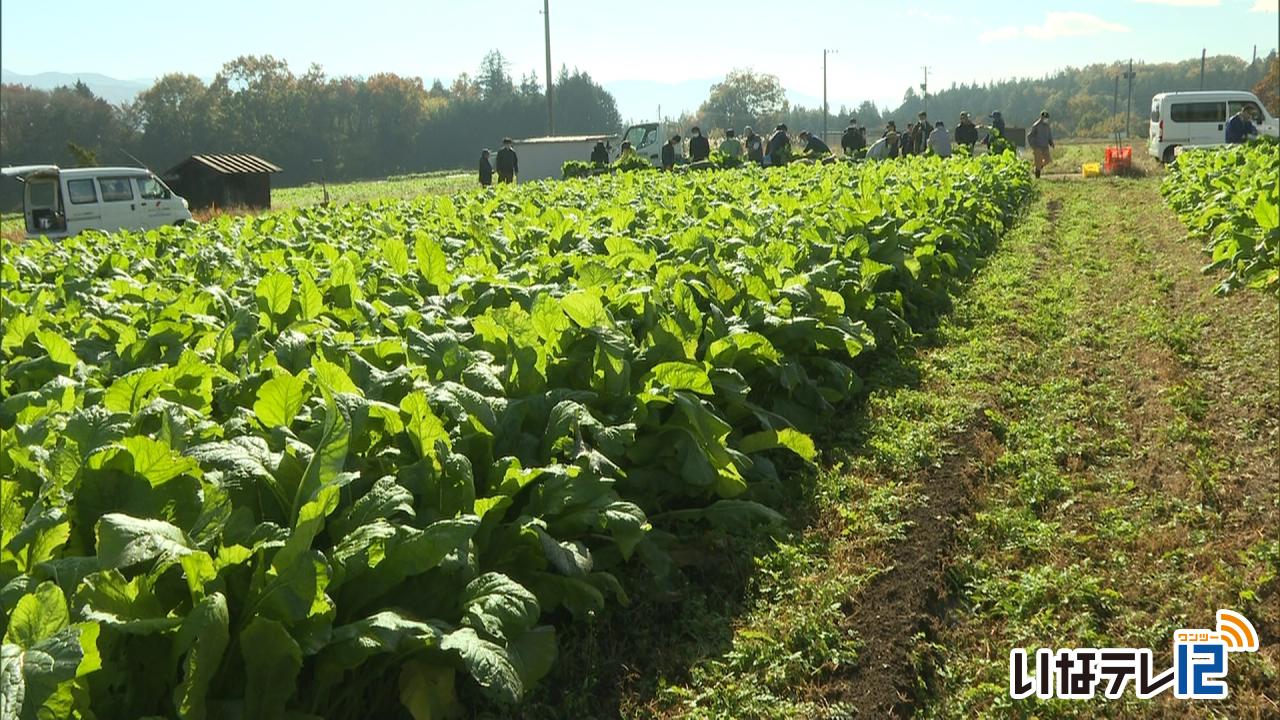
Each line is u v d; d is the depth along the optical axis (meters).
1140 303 11.91
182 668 3.61
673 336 6.34
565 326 5.93
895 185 17.25
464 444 4.89
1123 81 193.12
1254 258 12.16
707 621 5.00
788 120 174.50
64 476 3.93
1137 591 5.29
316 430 4.61
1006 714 4.36
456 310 7.23
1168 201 21.81
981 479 6.75
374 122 120.81
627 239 9.05
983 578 5.49
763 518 5.97
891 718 4.30
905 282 11.08
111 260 11.40
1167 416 7.86
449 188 54.84
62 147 101.56
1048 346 10.16
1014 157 27.38
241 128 110.25
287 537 3.83
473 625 3.96
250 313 6.59
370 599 3.98
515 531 4.68
